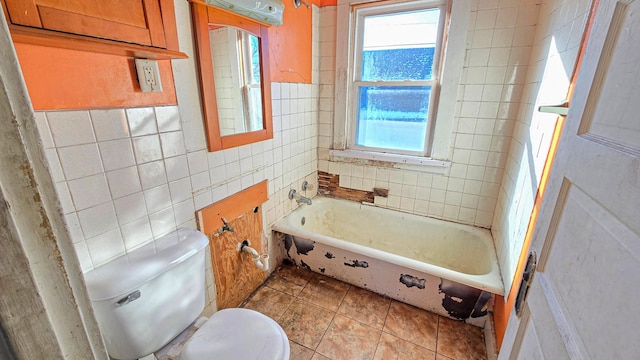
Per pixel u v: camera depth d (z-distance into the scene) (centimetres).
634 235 34
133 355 103
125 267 102
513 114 182
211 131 138
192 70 125
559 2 131
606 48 48
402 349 152
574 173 54
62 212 31
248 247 171
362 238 250
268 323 116
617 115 42
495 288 149
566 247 53
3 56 25
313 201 251
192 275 119
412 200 231
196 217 139
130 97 104
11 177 26
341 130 237
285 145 204
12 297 27
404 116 220
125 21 89
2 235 26
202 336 109
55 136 86
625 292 35
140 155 110
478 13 174
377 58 215
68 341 33
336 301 185
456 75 189
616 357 35
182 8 116
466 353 150
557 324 50
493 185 200
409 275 173
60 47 83
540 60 149
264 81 168
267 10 146
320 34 220
